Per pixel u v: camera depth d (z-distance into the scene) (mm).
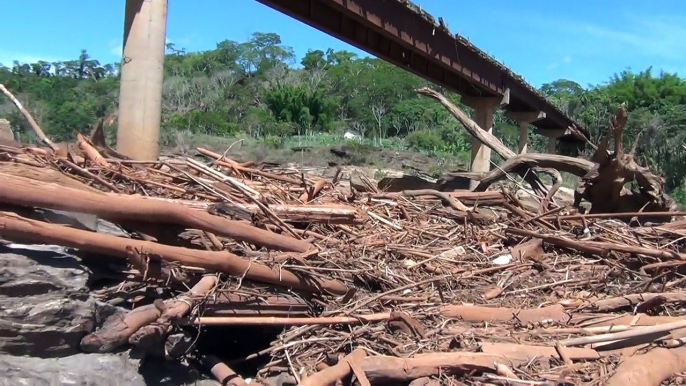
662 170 39938
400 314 5223
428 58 20344
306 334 5047
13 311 3984
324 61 86500
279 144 42250
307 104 62531
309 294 5504
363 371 4398
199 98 63875
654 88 53281
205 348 5148
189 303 4504
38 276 4168
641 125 42562
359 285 6203
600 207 12367
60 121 33438
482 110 26016
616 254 8195
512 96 27172
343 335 5016
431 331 5289
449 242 8453
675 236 9406
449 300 6305
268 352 4883
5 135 8859
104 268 4785
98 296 4586
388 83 69000
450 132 57531
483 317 5875
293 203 7863
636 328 5445
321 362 4648
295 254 5633
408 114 65188
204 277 4871
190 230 5402
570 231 9359
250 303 5043
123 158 8305
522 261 7914
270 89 64875
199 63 77688
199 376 4562
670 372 4977
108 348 4141
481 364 4609
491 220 9469
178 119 48312
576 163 13242
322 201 8633
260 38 85125
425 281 6379
